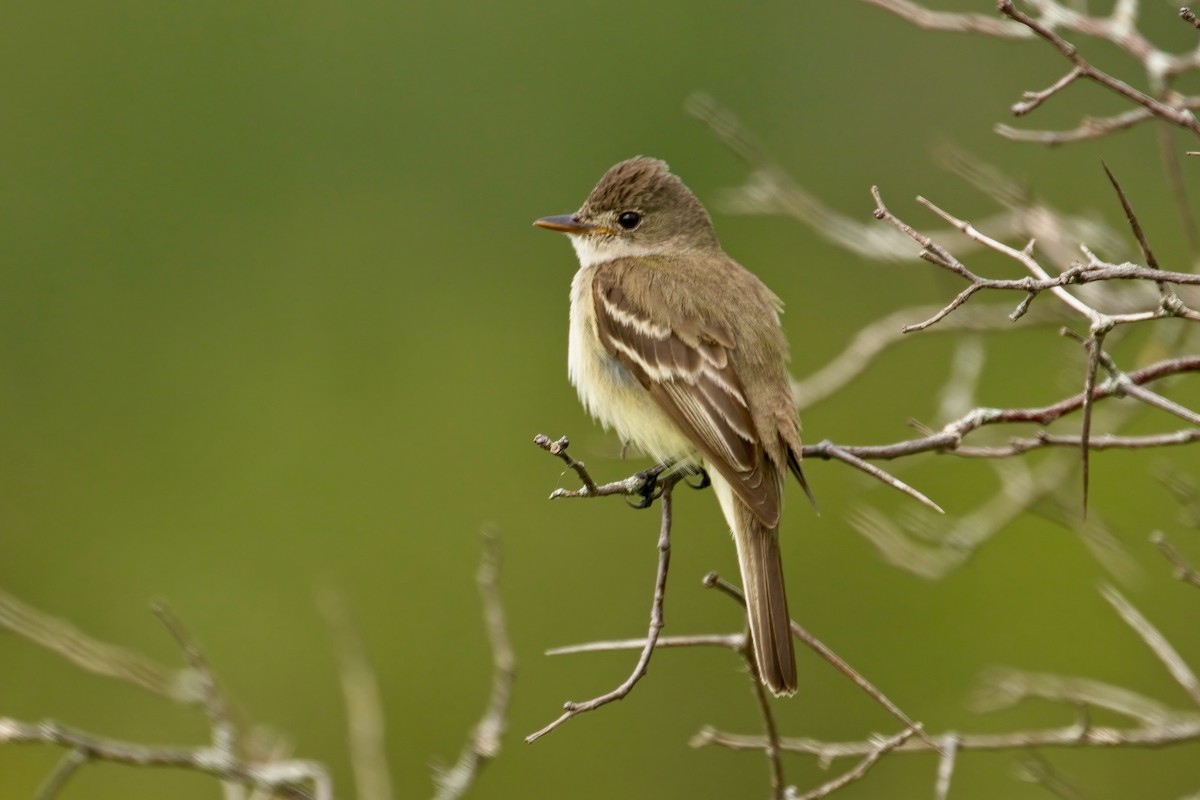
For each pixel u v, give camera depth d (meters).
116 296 14.31
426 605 13.53
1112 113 13.66
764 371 9.02
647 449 9.30
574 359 9.80
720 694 12.68
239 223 14.42
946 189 13.63
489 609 8.34
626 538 13.43
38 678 12.64
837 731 12.59
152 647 13.41
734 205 10.63
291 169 14.43
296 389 14.21
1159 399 6.89
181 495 13.92
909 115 13.83
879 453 8.13
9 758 12.13
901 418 13.95
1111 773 11.83
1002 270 13.66
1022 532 12.88
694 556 13.21
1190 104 7.98
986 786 12.07
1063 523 9.72
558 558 13.51
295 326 14.34
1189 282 6.10
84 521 13.83
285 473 13.99
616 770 12.61
